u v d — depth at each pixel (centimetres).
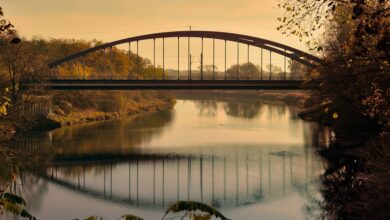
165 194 3356
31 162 4216
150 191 3438
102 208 3023
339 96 3906
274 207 2933
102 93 8812
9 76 5506
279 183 3466
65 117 7375
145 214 2906
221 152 4809
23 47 5612
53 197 3234
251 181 3597
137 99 10631
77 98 8356
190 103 12738
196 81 6419
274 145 5072
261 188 3381
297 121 7388
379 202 2017
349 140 4409
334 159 4091
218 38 7656
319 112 7238
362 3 1031
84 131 6425
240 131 6378
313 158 4234
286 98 13062
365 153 2759
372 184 2158
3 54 5275
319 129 6153
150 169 4134
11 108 4106
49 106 7050
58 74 8525
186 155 4722
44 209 2948
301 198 3066
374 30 1043
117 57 12000
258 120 7819
